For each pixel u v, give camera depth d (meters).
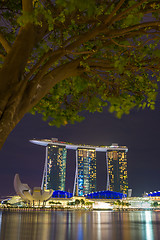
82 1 4.21
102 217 75.12
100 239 23.42
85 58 6.80
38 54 8.30
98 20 6.70
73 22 7.02
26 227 37.06
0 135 5.04
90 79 8.02
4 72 5.46
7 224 43.22
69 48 6.39
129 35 7.35
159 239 22.94
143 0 5.75
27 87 5.82
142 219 63.69
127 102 7.85
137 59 7.78
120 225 42.38
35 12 5.41
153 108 8.47
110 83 8.15
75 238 24.22
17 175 178.12
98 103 8.46
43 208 180.00
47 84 6.29
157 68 7.75
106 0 7.07
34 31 5.89
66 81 9.85
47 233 28.83
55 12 6.94
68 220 57.50
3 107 5.21
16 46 5.59
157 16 6.85
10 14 8.92
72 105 9.82
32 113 9.77
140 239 23.11
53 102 9.74
